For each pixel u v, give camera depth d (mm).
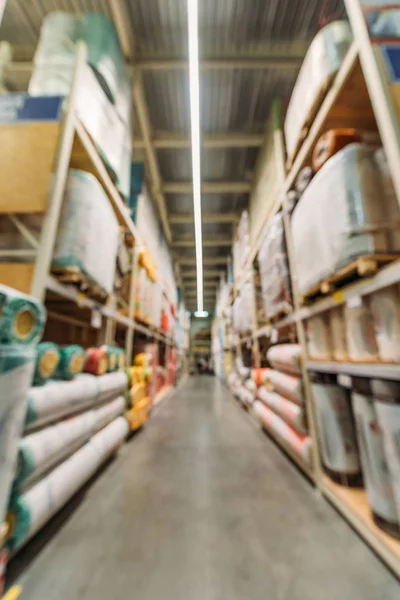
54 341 2871
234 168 6039
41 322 1252
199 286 11523
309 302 2125
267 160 3432
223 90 4273
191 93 3756
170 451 2717
